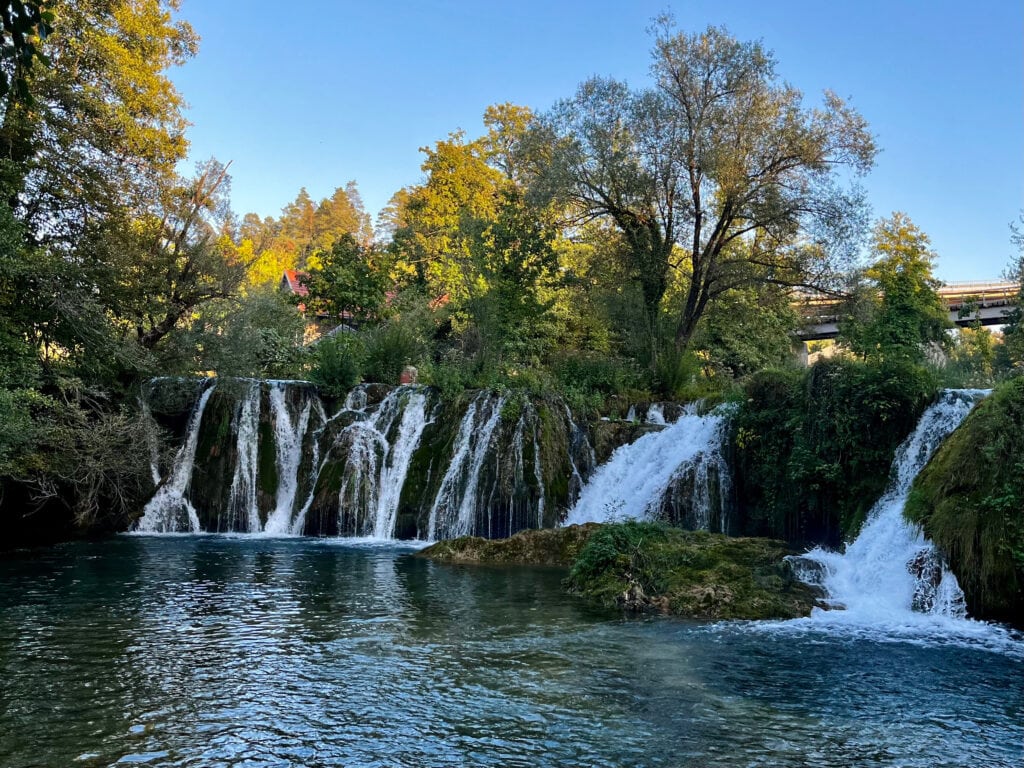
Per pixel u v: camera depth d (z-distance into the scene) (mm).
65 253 21812
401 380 28156
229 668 8945
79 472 21891
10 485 21781
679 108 31547
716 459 20859
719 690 8445
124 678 8500
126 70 25062
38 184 21547
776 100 31266
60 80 21234
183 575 15406
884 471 16953
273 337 32750
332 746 6723
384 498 23719
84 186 22312
